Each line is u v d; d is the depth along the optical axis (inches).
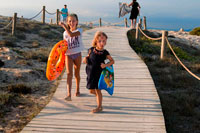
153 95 239.8
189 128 209.6
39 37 697.6
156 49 613.6
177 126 213.5
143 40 739.4
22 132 168.9
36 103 235.9
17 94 255.4
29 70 341.1
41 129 173.8
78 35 210.5
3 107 218.7
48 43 634.2
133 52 456.8
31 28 785.6
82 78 297.4
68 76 217.3
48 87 291.6
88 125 179.8
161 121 186.2
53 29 877.2
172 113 237.1
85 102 223.6
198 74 399.5
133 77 297.4
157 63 426.6
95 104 219.0
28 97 251.8
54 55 211.2
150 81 281.4
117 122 184.7
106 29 929.5
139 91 251.0
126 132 169.5
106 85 186.2
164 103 258.8
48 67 210.4
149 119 189.6
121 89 257.1
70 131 171.0
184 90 309.9
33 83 296.8
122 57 411.2
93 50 188.9
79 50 216.1
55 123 183.2
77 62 220.1
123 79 290.4
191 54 729.0
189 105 249.8
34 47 553.3
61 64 222.8
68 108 211.0
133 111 204.1
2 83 285.1
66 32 211.2
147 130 172.6
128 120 187.9
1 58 388.5
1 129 180.4
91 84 189.2
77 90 236.1
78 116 195.2
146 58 469.4
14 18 645.3
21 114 209.2
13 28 645.9
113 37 669.9
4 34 639.8
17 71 330.3
